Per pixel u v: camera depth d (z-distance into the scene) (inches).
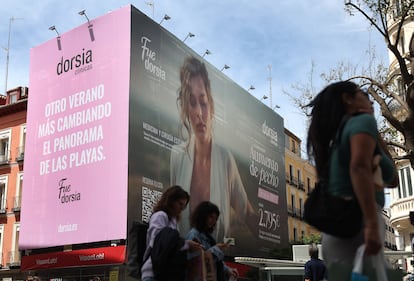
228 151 1362.0
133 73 1047.6
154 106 1087.0
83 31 1146.7
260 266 887.7
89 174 1050.7
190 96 1216.8
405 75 603.2
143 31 1093.8
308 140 113.7
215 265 203.9
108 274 997.2
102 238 990.4
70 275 1059.3
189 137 1187.9
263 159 1565.0
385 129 721.0
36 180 1155.3
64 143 1122.7
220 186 1294.3
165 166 1087.6
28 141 1201.4
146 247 191.2
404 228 1270.9
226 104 1382.9
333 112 108.9
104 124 1053.8
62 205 1085.8
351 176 98.7
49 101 1182.9
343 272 99.1
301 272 636.7
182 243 185.2
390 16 652.1
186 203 201.0
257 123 1557.6
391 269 107.3
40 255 1089.4
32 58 1243.8
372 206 95.7
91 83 1103.6
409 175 1224.8
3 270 1392.7
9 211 1441.9
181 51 1206.3
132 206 979.3
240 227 1371.8
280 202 1641.2
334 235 102.4
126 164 991.0
